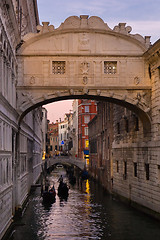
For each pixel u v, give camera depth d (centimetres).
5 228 1684
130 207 2695
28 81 2227
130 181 2744
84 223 2175
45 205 2908
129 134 2788
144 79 2289
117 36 2286
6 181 1725
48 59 2245
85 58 2264
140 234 1888
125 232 1934
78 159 6756
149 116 2283
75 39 2266
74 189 4197
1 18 1446
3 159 1616
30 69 2234
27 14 2908
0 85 1532
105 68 2292
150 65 2278
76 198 3350
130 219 2261
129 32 2294
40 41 2248
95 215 2425
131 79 2280
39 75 2236
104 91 2262
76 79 2248
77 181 5250
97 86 2245
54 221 2239
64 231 1969
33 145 4069
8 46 1777
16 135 2252
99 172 4556
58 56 2250
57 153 12475
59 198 3359
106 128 3906
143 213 2406
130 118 2756
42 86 2216
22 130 2584
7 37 1678
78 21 2266
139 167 2517
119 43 2288
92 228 2036
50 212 2572
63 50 2255
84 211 2597
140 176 2492
